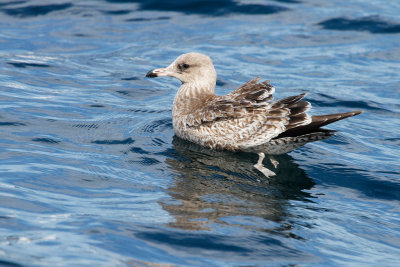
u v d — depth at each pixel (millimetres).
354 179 12547
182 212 10227
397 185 12289
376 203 11523
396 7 25094
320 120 12773
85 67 19562
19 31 21953
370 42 22281
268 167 13055
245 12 24516
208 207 10562
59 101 16266
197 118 14125
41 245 8562
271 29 23328
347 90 18438
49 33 22000
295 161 13484
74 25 22766
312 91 18234
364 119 16422
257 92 14062
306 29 23297
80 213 9891
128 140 13938
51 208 10008
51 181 11195
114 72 19344
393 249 9680
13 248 8398
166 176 12023
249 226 9875
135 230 9305
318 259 8977
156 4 24703
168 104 17047
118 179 11625
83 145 13359
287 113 13156
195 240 9156
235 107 13641
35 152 12586
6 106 15297
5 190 10523
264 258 8820
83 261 8164
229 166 12953
